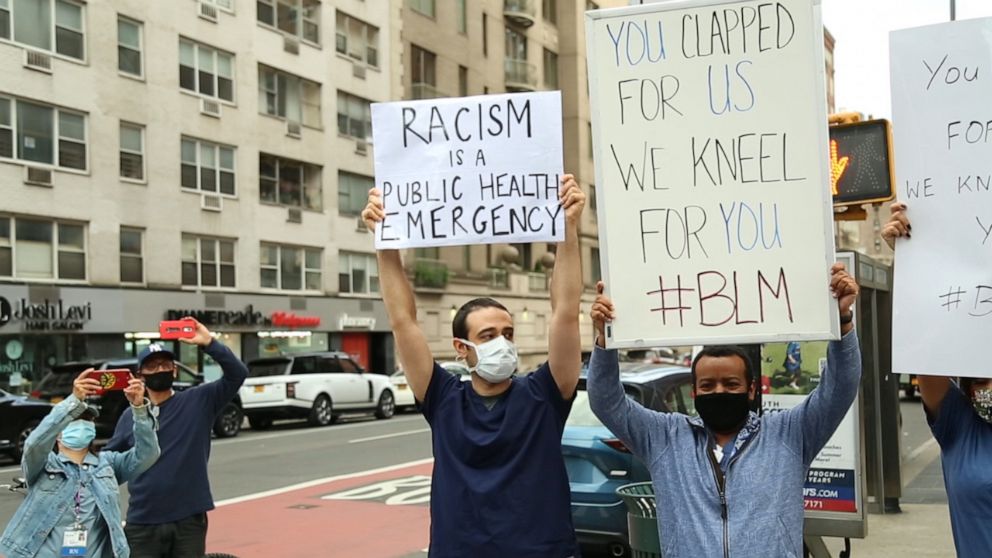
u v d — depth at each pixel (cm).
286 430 2134
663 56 327
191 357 2766
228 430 1953
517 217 335
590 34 332
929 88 329
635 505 463
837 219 736
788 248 314
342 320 3344
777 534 288
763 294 315
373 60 3594
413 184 343
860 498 634
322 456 1578
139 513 538
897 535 779
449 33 3941
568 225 329
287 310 3100
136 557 534
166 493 539
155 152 2666
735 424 307
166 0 2711
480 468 312
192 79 2809
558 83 4659
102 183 2506
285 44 3162
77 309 2412
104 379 475
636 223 325
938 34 327
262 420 2206
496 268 4103
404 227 342
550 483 310
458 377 336
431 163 342
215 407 566
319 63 3312
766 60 320
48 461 464
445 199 340
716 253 319
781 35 320
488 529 303
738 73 322
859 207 729
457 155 340
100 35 2512
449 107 342
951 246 323
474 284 3909
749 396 313
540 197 334
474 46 4081
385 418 2455
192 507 546
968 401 332
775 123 319
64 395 1734
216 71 2900
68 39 2442
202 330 561
